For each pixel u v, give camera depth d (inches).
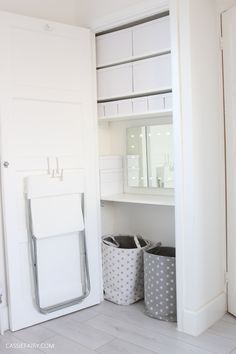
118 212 125.7
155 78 99.2
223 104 97.6
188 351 84.3
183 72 88.7
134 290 109.7
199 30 90.0
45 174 100.3
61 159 103.0
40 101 99.2
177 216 92.3
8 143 93.7
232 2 95.1
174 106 90.9
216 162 96.7
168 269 97.8
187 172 90.1
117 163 119.9
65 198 102.9
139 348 86.2
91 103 109.3
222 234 100.3
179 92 89.7
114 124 123.7
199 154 90.8
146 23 99.9
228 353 83.1
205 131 92.7
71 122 105.2
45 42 99.7
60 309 102.7
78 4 112.6
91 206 109.3
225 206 99.9
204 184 92.7
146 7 97.3
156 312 100.3
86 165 108.0
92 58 110.0
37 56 98.4
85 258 107.3
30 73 97.4
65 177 102.7
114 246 111.5
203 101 91.7
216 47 95.7
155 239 116.6
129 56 104.1
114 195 117.5
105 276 113.0
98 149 115.0
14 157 94.9
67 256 104.4
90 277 109.5
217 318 98.4
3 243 95.7
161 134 111.3
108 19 105.0
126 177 121.1
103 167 115.3
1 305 95.6
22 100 96.3
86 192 108.2
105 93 110.2
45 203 99.0
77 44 105.8
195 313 90.8
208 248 95.0
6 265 95.4
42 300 99.7
